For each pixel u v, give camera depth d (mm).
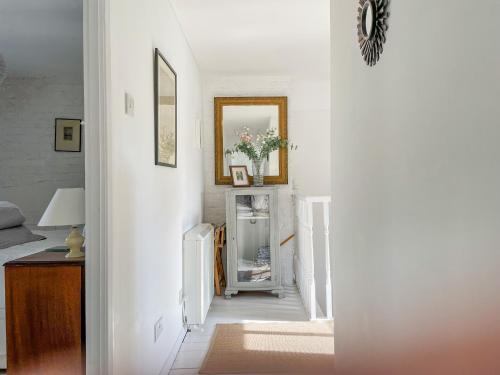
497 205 804
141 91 2135
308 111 5086
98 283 1616
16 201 4418
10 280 1659
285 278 4809
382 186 1461
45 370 1653
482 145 854
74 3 2742
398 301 1330
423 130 1132
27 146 4438
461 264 946
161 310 2502
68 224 1778
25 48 3611
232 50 3861
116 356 1701
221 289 4512
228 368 2629
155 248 2379
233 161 4711
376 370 1553
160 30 2576
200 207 4406
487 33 830
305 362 2705
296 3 2891
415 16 1175
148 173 2254
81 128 4473
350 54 1858
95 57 1606
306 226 3793
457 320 968
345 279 2004
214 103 4730
